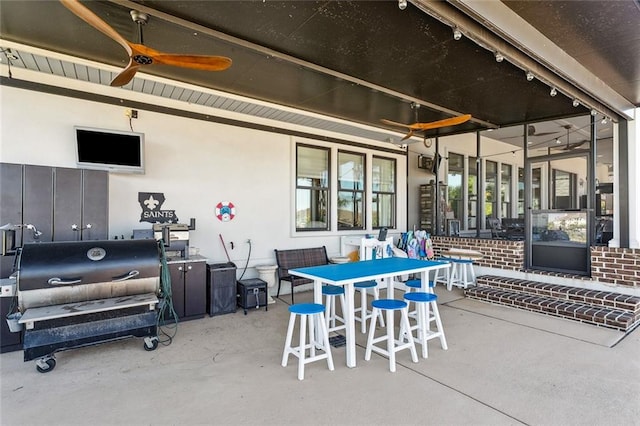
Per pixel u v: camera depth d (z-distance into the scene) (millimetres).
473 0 2840
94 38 3500
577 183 6723
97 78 4328
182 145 5164
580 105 5516
